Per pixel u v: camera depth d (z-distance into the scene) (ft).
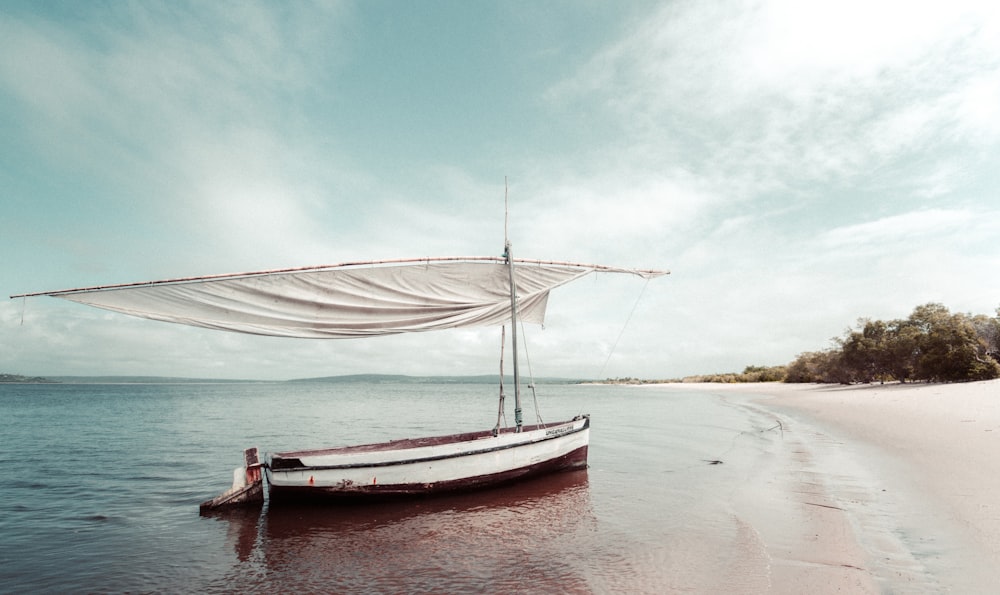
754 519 31.94
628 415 128.77
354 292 39.24
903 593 20.10
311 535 32.63
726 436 78.28
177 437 84.53
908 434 60.23
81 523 36.24
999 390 105.91
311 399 257.34
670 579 23.76
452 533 32.48
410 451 39.29
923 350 162.81
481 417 128.47
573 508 37.40
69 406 185.68
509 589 23.67
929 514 29.37
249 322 36.35
